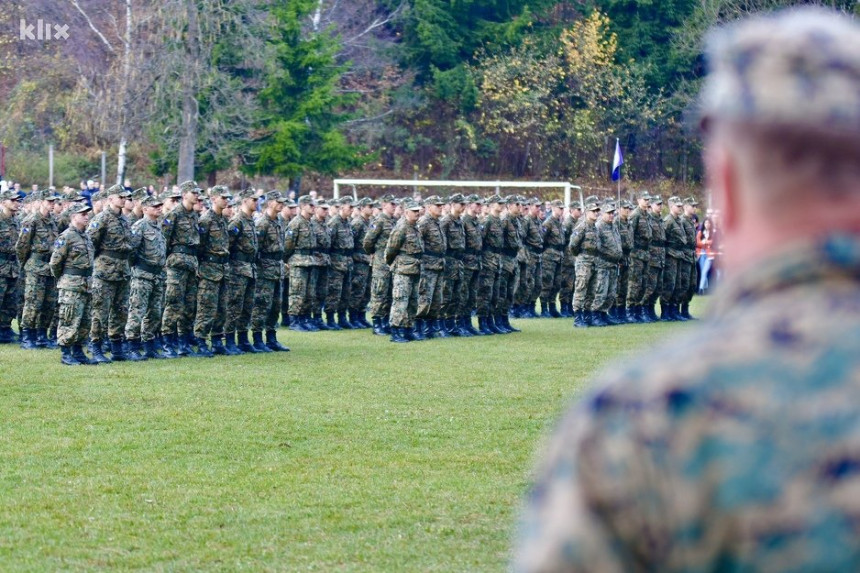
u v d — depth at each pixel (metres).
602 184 87.19
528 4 90.00
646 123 87.12
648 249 42.16
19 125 80.06
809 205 3.31
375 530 13.91
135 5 73.12
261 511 14.72
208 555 12.87
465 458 17.86
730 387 3.12
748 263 3.38
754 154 3.33
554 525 3.15
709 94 3.43
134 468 16.95
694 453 3.09
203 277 29.77
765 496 3.03
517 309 43.41
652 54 88.62
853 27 3.33
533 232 43.03
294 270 37.75
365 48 86.88
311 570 12.36
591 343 34.34
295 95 75.06
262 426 20.06
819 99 3.19
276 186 79.75
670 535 3.08
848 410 3.06
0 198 33.00
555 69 86.69
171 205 29.59
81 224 27.61
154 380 25.11
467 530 13.91
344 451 18.27
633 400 3.17
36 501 15.09
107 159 78.44
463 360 29.56
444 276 35.59
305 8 74.38
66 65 81.69
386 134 86.50
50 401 22.28
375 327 37.03
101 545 13.22
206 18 68.75
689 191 86.75
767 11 72.50
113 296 28.28
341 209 38.81
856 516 2.98
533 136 87.56
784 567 3.00
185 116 68.94
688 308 45.69
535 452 18.33
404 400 22.89
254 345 31.30
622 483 3.11
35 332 31.33
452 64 88.38
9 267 32.84
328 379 25.69
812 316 3.20
